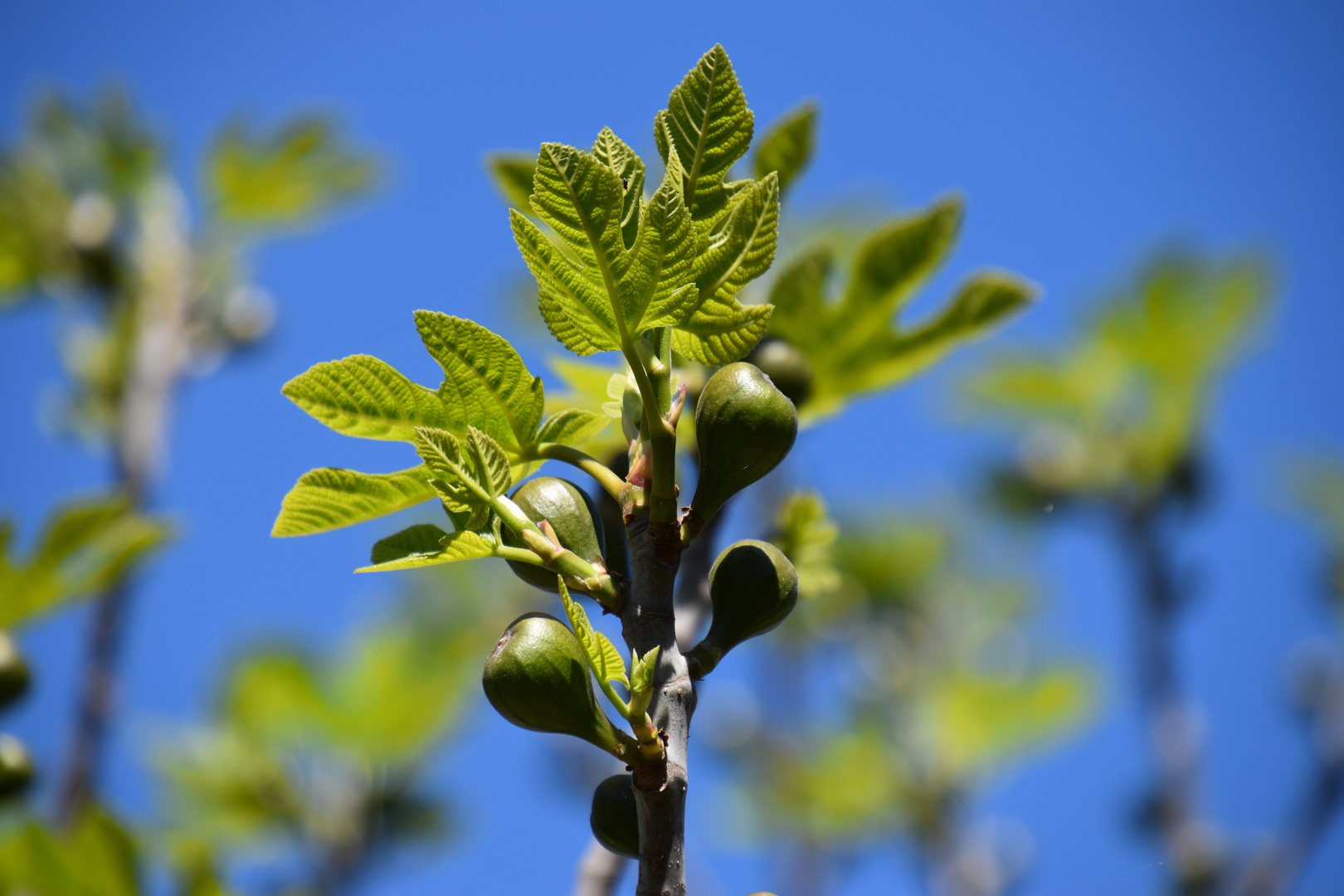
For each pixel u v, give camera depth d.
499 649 0.63
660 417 0.63
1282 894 1.67
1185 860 1.76
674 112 0.64
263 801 1.75
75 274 1.97
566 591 0.61
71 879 0.79
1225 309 1.97
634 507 0.65
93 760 1.47
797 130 0.81
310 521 0.67
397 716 1.79
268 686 1.78
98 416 1.89
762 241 0.62
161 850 1.36
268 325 2.01
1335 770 1.70
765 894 0.63
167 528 0.96
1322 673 1.76
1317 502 1.92
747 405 0.64
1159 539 2.02
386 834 1.82
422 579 1.92
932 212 0.84
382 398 0.65
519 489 0.66
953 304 0.84
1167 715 1.89
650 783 0.62
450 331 0.65
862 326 0.84
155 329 1.96
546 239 0.62
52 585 0.95
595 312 0.63
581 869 0.73
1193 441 2.01
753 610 0.65
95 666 1.51
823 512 0.81
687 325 0.63
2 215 1.91
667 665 0.63
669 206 0.62
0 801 0.94
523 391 0.66
